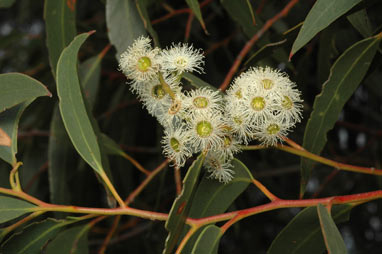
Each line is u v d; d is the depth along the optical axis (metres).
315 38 0.55
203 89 0.44
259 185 0.46
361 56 0.47
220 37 0.67
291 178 0.83
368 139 0.76
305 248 0.47
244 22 0.52
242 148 0.45
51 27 0.51
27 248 0.46
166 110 0.45
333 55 0.55
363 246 0.85
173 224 0.42
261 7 0.60
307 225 0.47
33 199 0.44
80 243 0.49
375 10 0.59
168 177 0.68
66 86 0.44
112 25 0.51
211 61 0.63
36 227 0.46
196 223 0.43
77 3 0.76
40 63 0.70
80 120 0.45
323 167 0.79
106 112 0.68
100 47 0.63
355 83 0.47
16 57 0.84
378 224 0.85
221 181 0.47
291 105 0.44
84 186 0.67
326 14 0.44
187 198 0.42
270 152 0.75
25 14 0.90
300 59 0.57
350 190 0.78
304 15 0.61
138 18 0.51
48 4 0.51
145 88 0.45
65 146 0.56
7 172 0.65
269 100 0.44
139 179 0.74
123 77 0.68
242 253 0.89
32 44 0.79
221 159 0.45
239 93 0.44
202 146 0.44
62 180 0.56
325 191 0.80
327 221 0.43
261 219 0.83
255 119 0.44
